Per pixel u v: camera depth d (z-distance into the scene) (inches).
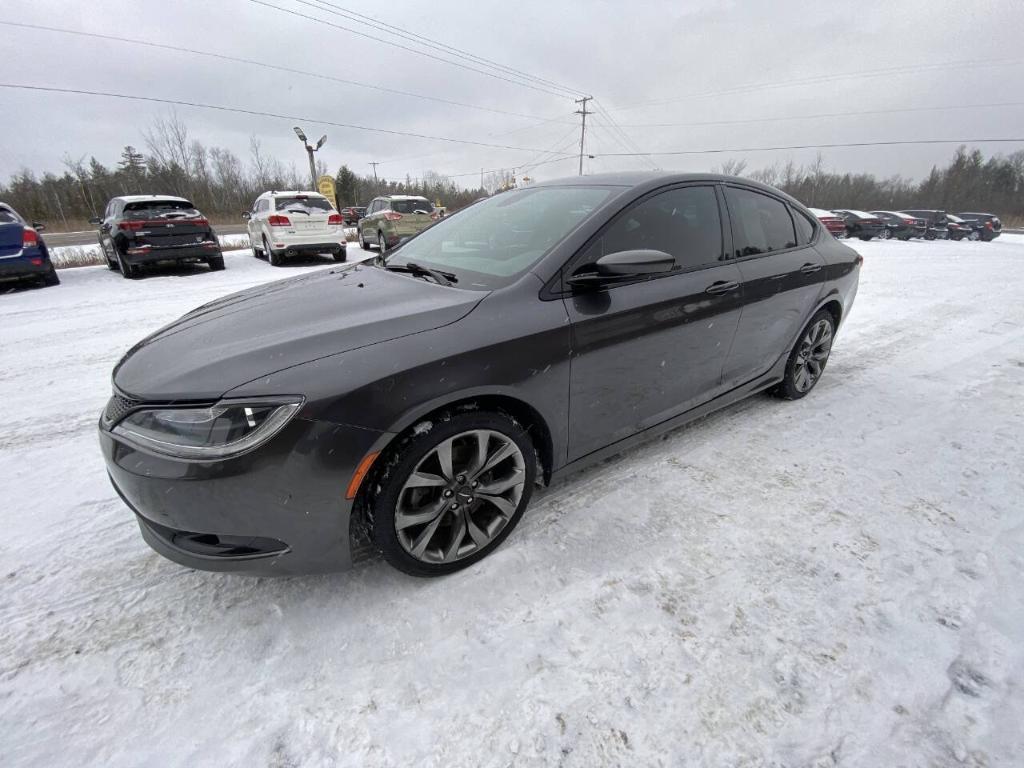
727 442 115.7
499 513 80.6
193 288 322.7
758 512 91.1
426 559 74.2
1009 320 232.8
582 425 87.1
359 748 54.0
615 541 83.8
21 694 60.0
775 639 65.8
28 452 116.0
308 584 75.9
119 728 56.4
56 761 53.0
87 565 80.3
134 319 239.0
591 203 92.7
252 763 52.9
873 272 403.2
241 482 59.9
